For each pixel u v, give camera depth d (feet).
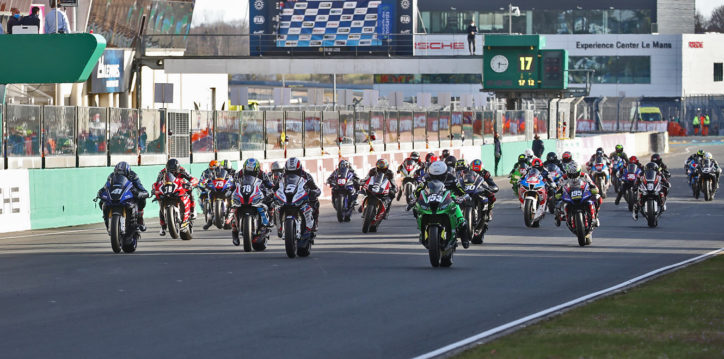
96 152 255.70
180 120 288.30
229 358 82.58
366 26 552.41
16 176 217.97
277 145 331.57
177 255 165.68
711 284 121.39
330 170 329.11
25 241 195.31
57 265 152.56
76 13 364.58
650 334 88.94
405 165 263.49
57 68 272.10
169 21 458.09
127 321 100.63
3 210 214.07
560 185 180.04
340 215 236.22
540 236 197.16
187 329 95.81
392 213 265.13
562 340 86.28
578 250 170.19
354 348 86.43
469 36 535.60
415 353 84.17
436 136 424.05
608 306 104.99
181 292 121.19
